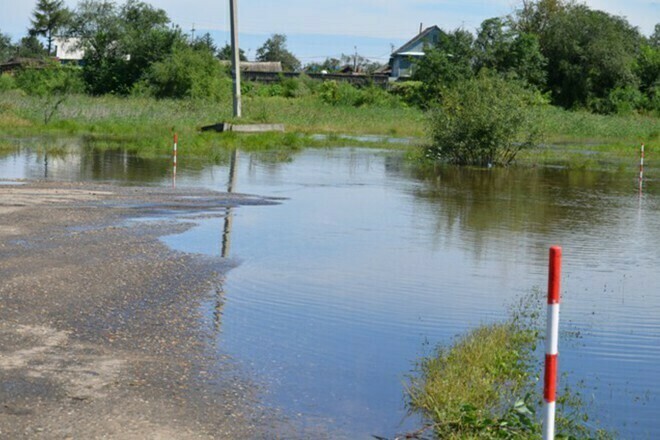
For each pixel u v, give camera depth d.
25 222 13.90
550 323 5.13
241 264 11.80
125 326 8.45
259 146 36.12
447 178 26.00
